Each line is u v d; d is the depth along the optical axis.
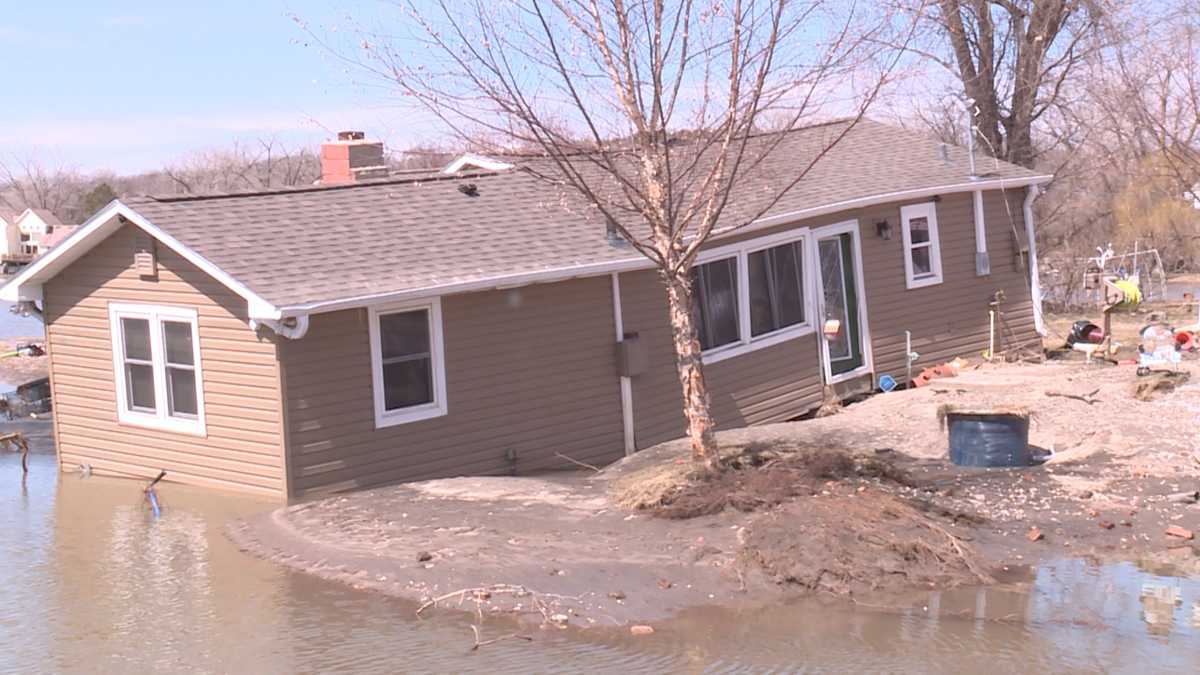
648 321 16.11
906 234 20.27
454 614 9.13
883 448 14.42
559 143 12.89
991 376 19.48
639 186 14.06
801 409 18.44
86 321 15.47
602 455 15.61
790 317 18.55
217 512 12.80
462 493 12.54
